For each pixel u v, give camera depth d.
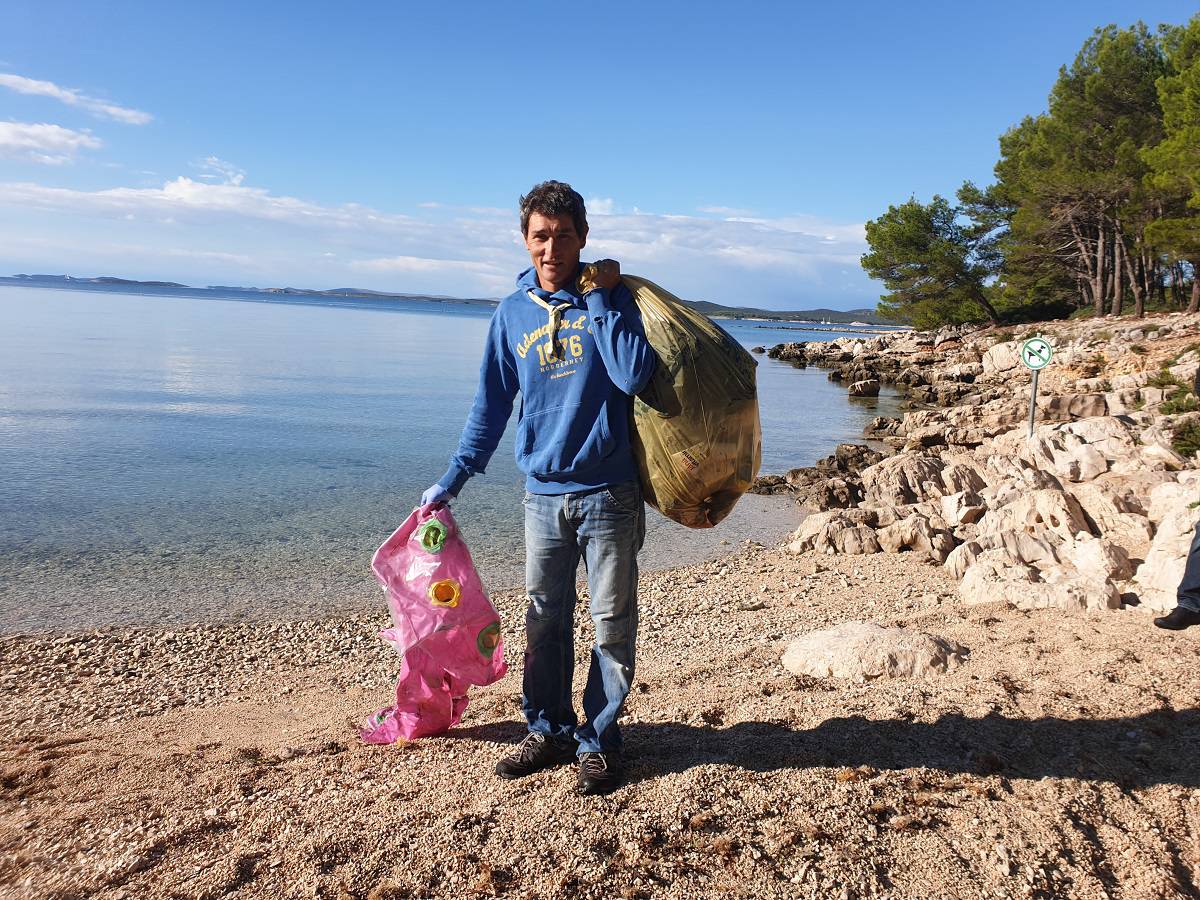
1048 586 6.28
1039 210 45.78
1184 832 2.90
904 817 2.97
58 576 8.88
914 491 13.17
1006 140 56.62
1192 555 4.52
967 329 54.03
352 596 8.51
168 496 13.01
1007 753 3.46
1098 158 41.12
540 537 3.28
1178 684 4.05
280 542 10.58
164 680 6.28
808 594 8.38
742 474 3.10
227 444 18.36
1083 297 53.31
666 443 3.03
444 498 3.65
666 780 3.25
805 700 4.25
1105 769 3.29
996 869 2.71
